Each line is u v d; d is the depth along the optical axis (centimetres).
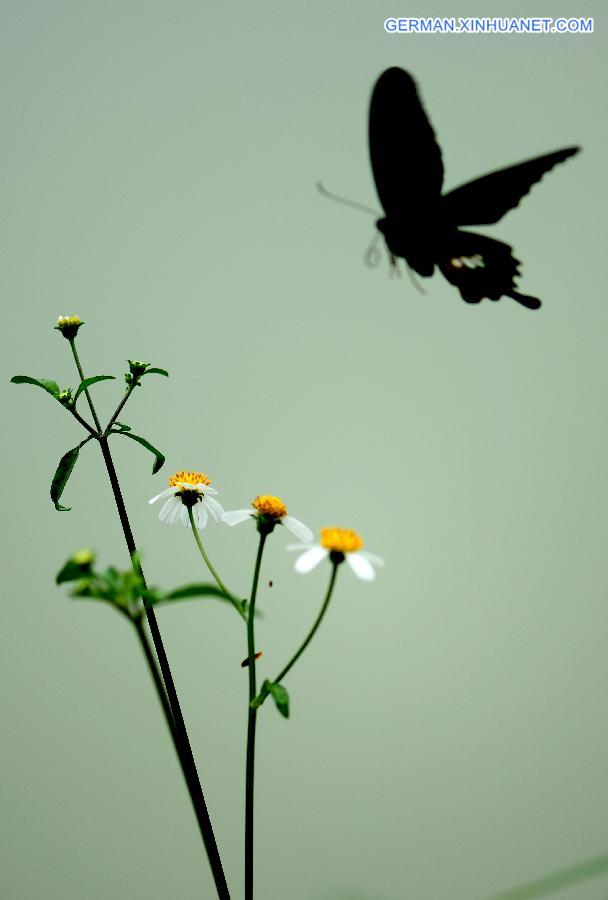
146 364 204
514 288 211
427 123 208
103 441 204
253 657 201
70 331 204
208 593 199
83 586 199
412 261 210
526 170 210
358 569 201
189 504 204
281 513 202
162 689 199
